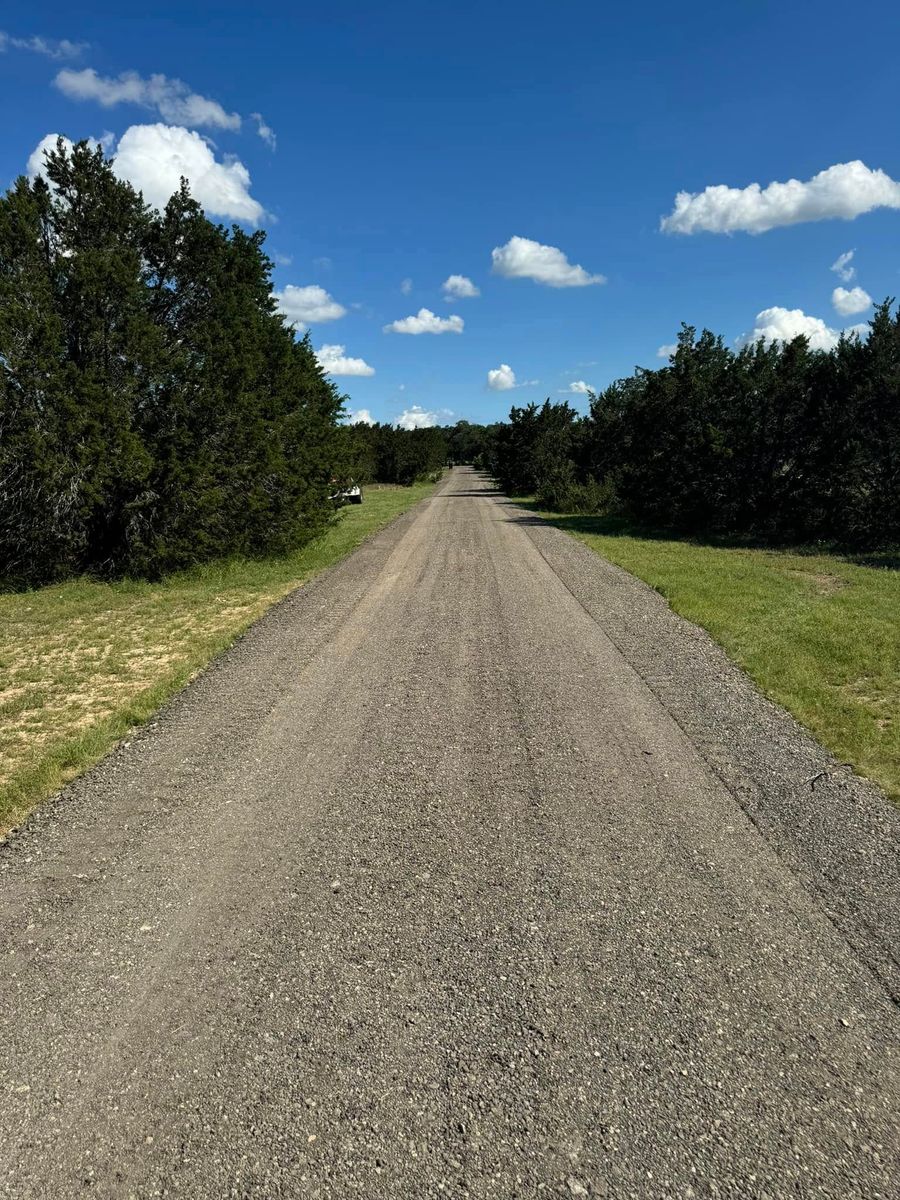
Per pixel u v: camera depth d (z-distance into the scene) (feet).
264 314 55.01
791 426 56.49
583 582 39.42
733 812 14.32
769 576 40.34
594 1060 8.54
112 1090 8.27
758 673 22.48
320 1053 8.71
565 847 13.24
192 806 15.10
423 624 30.58
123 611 34.71
